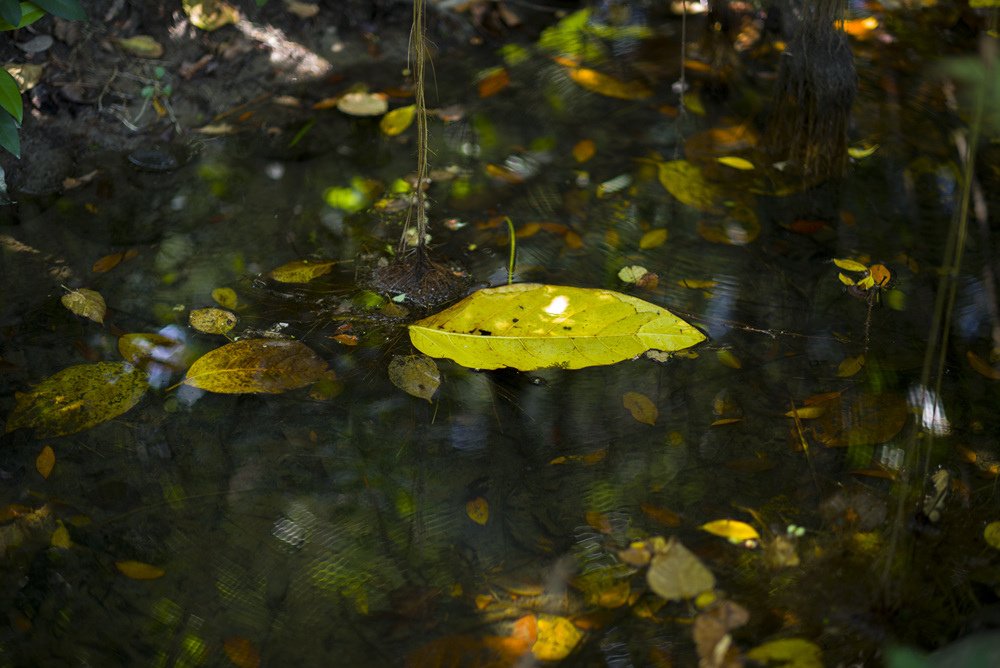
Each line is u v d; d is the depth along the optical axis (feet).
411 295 7.37
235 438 6.38
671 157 8.89
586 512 5.99
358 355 6.92
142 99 9.04
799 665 5.16
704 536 5.85
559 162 8.83
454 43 10.27
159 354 6.86
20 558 5.67
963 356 7.01
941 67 9.84
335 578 5.62
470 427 6.48
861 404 6.65
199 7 9.64
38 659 5.18
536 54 10.20
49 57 9.02
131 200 8.19
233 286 7.43
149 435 6.38
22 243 7.71
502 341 6.76
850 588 5.56
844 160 8.61
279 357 6.82
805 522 5.93
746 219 8.21
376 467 6.23
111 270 7.52
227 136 8.91
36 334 6.97
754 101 9.59
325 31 10.09
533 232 8.03
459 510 5.99
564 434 6.46
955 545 5.81
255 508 5.98
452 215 8.19
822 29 8.11
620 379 6.86
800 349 7.06
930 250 7.90
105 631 5.32
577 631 5.33
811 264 7.77
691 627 5.36
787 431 6.48
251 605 5.47
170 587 5.55
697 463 6.28
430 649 5.24
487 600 5.50
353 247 7.83
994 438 6.45
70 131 8.69
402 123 9.18
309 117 9.19
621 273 7.65
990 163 8.80
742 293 7.50
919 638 5.32
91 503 5.97
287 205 8.21
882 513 5.98
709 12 9.73
